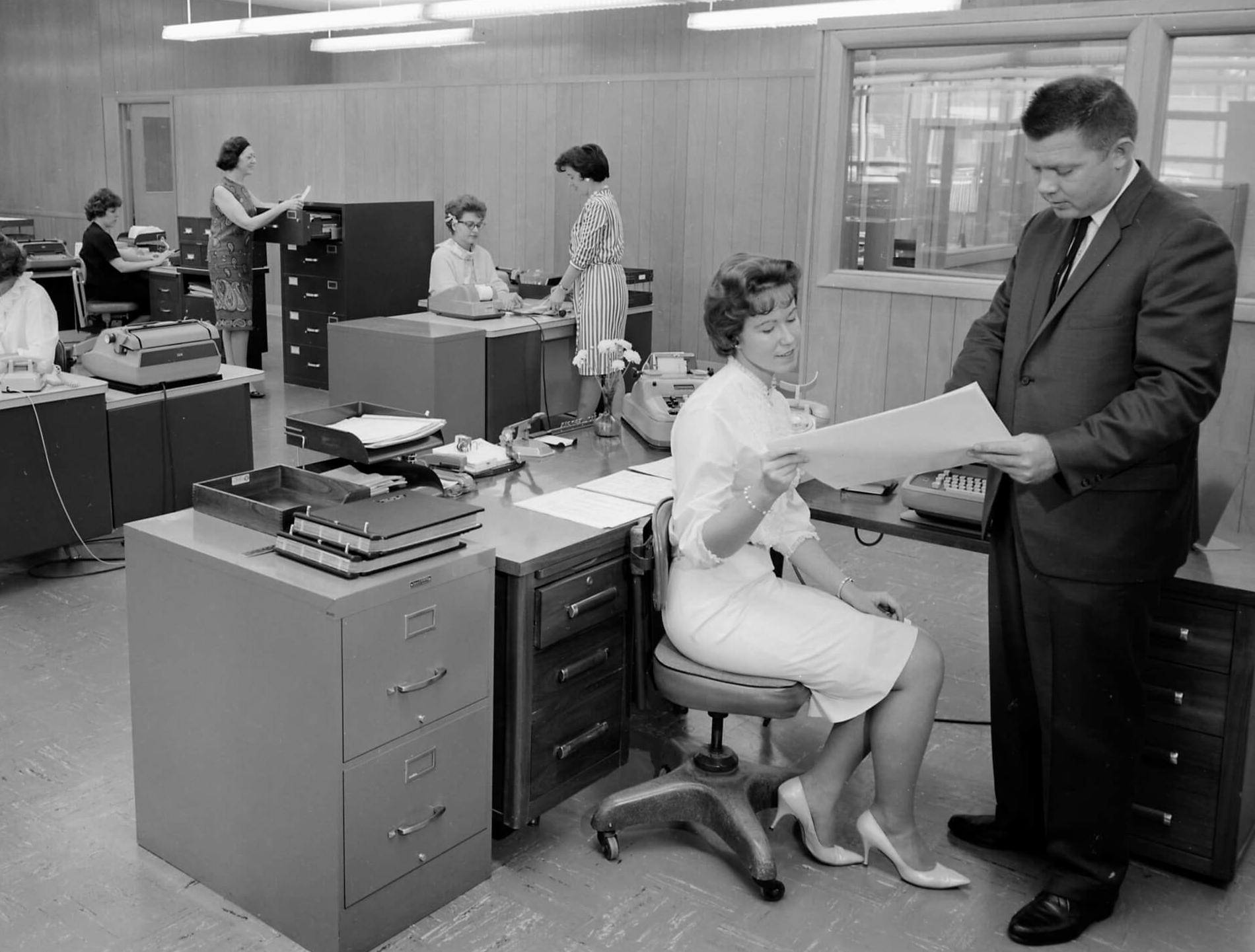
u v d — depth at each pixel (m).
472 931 2.48
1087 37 3.77
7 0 13.68
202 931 2.46
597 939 2.46
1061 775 2.50
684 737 3.10
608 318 6.37
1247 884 2.73
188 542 2.48
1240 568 2.67
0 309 4.61
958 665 3.89
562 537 2.67
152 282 8.83
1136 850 2.78
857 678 2.53
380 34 14.45
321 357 8.32
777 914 2.56
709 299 2.54
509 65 13.91
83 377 4.57
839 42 4.18
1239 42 3.56
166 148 12.58
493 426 6.14
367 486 2.75
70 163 13.55
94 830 2.82
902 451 2.29
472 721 2.54
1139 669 2.44
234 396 4.97
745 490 2.41
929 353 4.25
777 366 2.55
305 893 2.39
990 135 4.00
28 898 2.55
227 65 14.20
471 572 2.46
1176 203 2.26
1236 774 2.62
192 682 2.51
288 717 2.33
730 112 8.52
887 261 4.30
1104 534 2.34
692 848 2.82
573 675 2.72
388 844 2.41
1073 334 2.35
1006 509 2.57
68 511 4.44
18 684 3.59
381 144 10.59
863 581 4.66
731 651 2.56
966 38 3.94
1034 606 2.48
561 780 2.76
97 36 12.89
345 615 2.21
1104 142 2.20
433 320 6.23
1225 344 2.24
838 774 2.69
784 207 8.40
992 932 2.52
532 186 9.70
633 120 9.00
